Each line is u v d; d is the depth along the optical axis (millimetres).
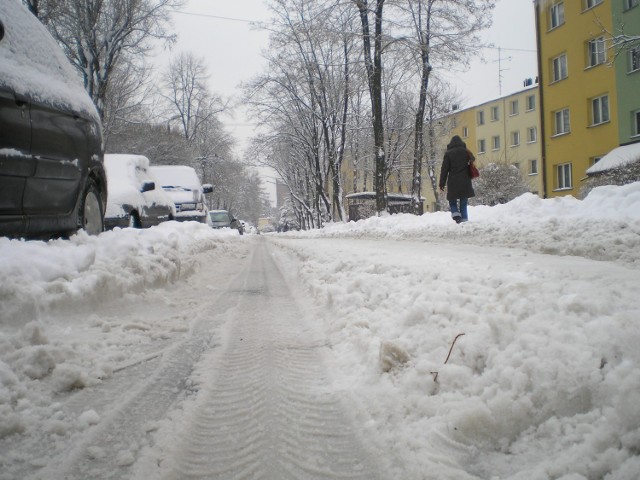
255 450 1869
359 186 48688
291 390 2451
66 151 5004
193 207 16062
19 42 4629
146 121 36031
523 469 1549
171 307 4500
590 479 1392
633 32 19375
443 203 36656
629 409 1477
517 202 11070
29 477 1647
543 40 24859
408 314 2840
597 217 7992
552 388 1744
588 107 22281
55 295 3361
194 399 2340
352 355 2869
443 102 33562
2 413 2031
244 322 3979
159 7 22594
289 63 27047
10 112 3998
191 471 1729
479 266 4195
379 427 1974
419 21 21156
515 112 40688
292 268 7766
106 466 1730
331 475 1684
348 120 30469
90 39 20766
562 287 2734
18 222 4246
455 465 1621
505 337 2180
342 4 20312
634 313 1986
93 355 2861
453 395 1992
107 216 8281
